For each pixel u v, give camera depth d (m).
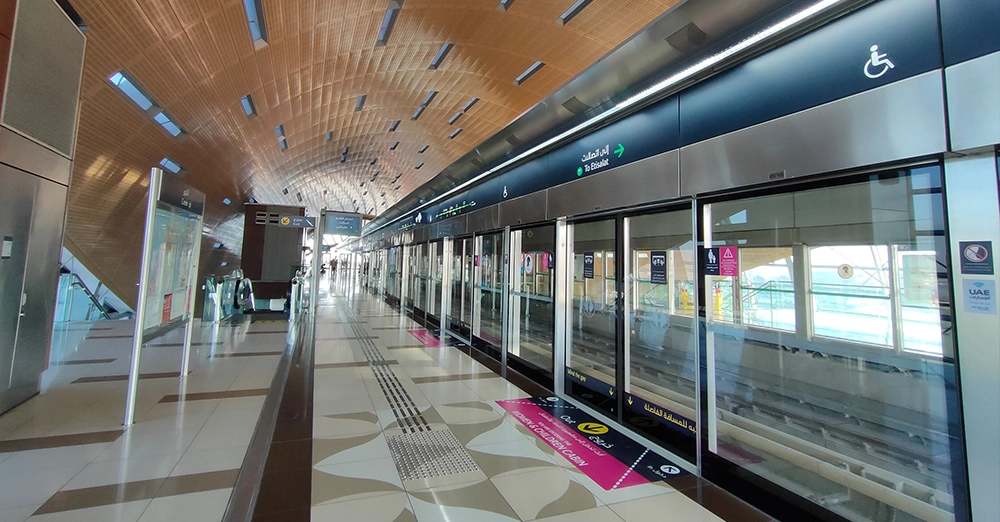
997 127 1.75
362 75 8.88
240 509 2.45
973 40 1.84
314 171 19.11
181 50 5.50
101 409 4.09
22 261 4.02
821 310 3.54
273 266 12.55
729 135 2.92
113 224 8.90
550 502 2.65
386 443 3.48
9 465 2.91
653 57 3.30
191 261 5.44
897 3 2.09
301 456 3.20
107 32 4.68
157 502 2.50
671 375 5.49
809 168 2.43
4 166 3.65
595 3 5.91
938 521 2.56
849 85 2.27
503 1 6.21
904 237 2.87
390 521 2.37
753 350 3.85
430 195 10.98
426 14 6.50
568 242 5.14
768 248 3.68
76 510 2.38
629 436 3.78
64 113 4.44
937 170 2.02
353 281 30.81
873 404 3.21
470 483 2.86
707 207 3.14
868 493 2.90
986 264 1.84
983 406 1.84
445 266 9.90
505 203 6.59
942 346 2.00
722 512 2.61
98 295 11.77
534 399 4.79
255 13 5.62
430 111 11.59
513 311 6.51
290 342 7.99
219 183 11.73
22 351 4.13
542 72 8.16
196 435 3.54
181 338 8.10
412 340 8.54
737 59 2.87
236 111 8.37
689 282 5.36
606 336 5.85
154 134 7.27
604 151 4.26
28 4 3.73
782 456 3.35
